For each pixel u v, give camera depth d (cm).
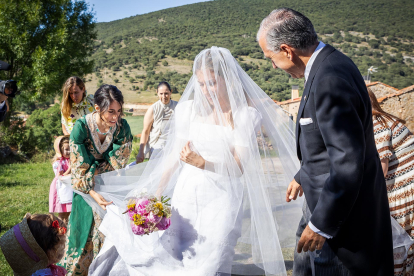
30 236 209
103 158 334
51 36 2134
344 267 202
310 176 205
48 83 2069
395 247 264
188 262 242
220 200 248
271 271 243
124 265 280
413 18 11850
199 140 255
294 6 13375
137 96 7631
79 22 2425
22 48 2050
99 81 8800
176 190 265
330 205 179
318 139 197
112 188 319
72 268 305
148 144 578
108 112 303
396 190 284
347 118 177
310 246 196
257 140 264
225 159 248
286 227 279
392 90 2238
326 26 11494
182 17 14562
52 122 2800
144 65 10162
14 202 645
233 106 253
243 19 13212
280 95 5081
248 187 250
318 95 185
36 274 205
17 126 2189
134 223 238
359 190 191
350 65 193
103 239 312
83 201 315
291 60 205
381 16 12150
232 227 244
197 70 257
